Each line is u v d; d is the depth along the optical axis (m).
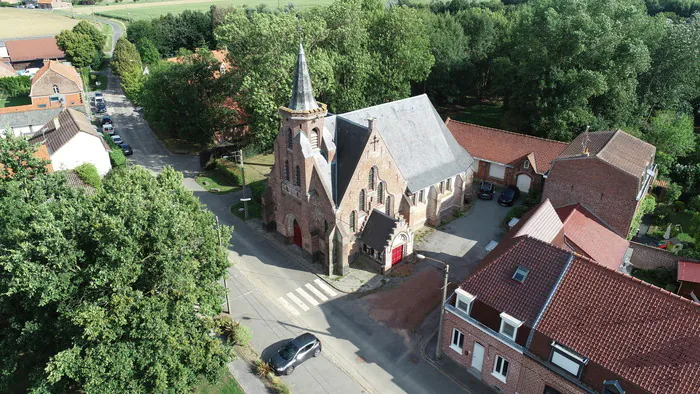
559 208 52.16
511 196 64.31
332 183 48.53
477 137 72.00
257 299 46.28
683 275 44.78
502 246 40.94
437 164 57.97
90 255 32.22
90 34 139.38
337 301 46.03
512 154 67.94
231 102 84.75
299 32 68.94
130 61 125.12
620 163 48.62
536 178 65.69
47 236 29.31
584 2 75.50
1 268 32.53
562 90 74.88
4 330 34.50
